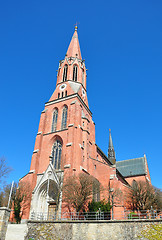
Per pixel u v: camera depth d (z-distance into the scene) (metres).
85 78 68.81
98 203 40.25
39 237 30.67
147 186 53.41
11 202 46.44
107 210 39.00
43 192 44.81
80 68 66.75
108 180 49.28
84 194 38.56
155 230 27.75
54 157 49.47
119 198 43.84
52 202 42.78
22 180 47.62
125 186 53.72
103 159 66.12
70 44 74.56
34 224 32.25
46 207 42.59
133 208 51.19
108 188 46.84
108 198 42.56
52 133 52.31
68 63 66.06
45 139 52.69
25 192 43.00
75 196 37.53
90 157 52.59
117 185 48.16
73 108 52.25
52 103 58.72
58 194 38.94
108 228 29.88
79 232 30.52
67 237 30.16
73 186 38.53
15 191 45.88
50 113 57.28
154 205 51.28
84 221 31.11
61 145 50.09
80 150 46.72
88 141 54.47
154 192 54.50
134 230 28.73
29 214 42.25
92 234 29.97
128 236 28.53
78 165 44.28
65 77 64.69
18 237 30.64
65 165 43.28
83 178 40.00
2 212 23.75
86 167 48.38
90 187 40.16
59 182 39.84
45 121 56.03
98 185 43.69
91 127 59.75
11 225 31.78
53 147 51.25
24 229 31.64
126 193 51.84
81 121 53.44
